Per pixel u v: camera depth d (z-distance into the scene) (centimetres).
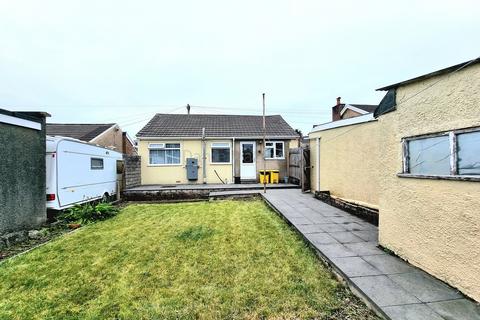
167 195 1177
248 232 583
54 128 1733
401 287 304
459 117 299
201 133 1497
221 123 1680
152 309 291
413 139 377
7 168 553
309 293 320
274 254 449
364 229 563
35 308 300
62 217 724
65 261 439
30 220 620
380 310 263
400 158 397
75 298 321
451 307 263
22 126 593
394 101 409
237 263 414
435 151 340
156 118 1711
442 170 329
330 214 708
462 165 301
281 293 320
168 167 1461
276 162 1520
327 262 399
